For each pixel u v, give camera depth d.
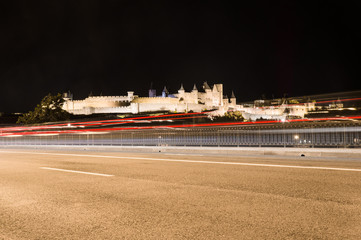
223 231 4.10
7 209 5.55
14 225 4.61
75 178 8.84
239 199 5.84
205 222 4.50
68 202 5.95
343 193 6.14
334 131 16.70
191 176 8.74
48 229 4.39
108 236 4.04
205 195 6.26
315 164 11.22
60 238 4.02
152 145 25.05
